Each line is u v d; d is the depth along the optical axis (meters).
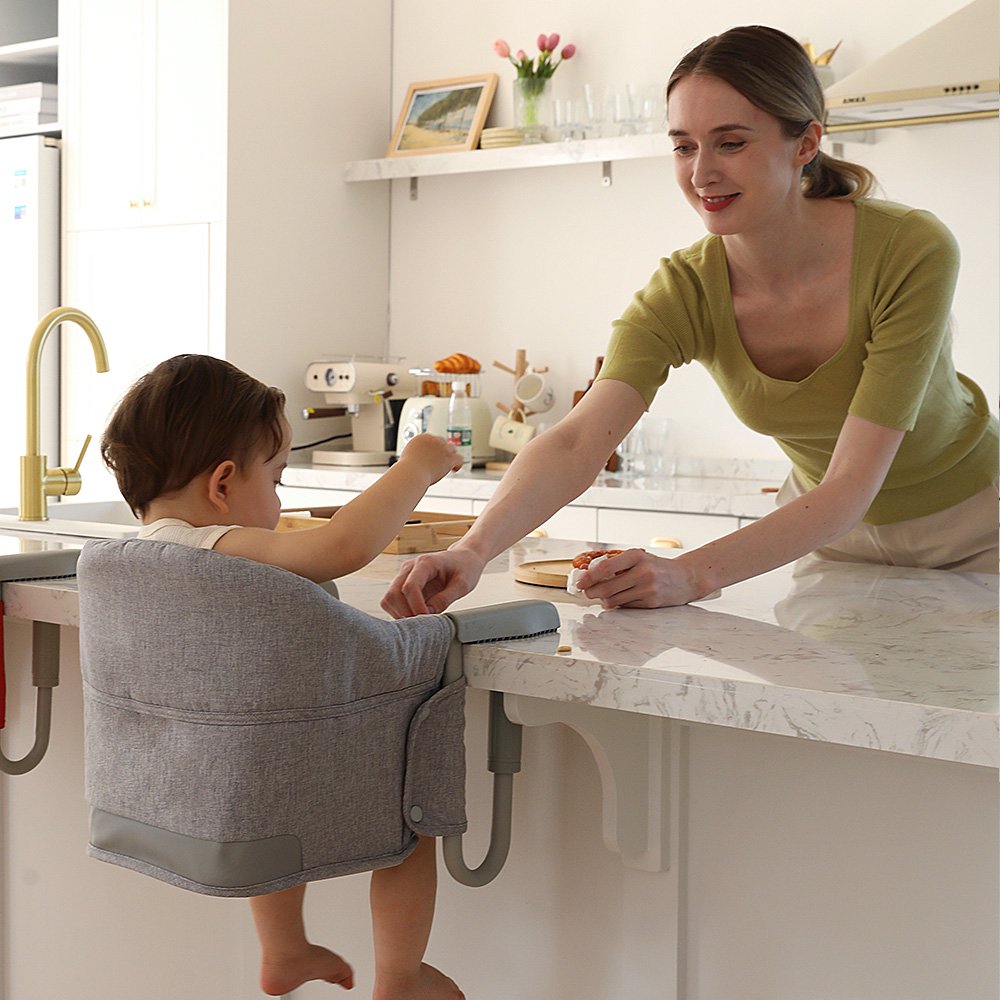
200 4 3.92
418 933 1.20
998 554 1.75
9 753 1.84
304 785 1.06
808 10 3.62
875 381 1.43
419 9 4.39
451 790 1.15
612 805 1.27
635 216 3.96
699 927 1.31
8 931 1.88
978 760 0.87
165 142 4.02
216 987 1.71
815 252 1.49
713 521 3.15
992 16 2.86
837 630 1.22
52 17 4.80
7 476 4.27
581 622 1.27
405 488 1.25
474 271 4.30
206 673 1.07
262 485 1.29
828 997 1.24
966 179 3.40
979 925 1.16
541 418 4.11
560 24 4.06
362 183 4.38
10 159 4.25
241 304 3.97
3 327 4.28
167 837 1.11
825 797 1.24
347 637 1.06
